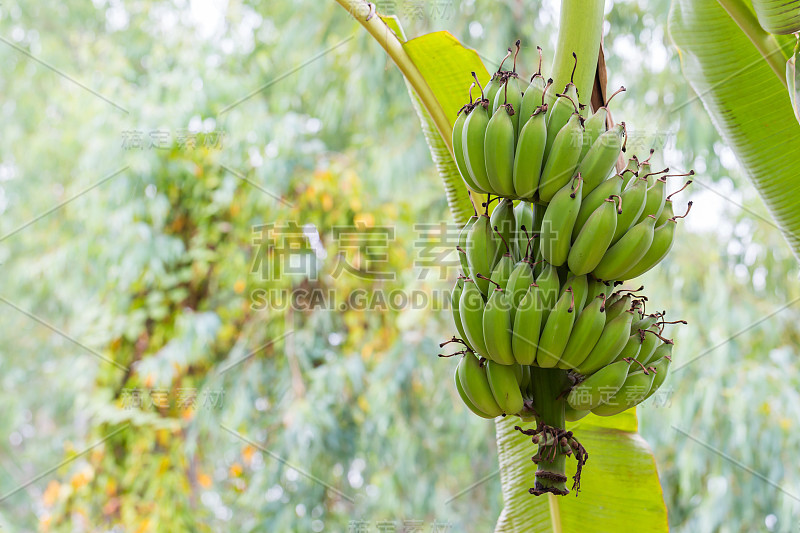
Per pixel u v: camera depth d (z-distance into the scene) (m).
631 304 2.57
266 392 6.31
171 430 6.23
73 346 6.41
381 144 6.53
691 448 5.51
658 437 5.55
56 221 6.55
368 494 5.87
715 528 5.71
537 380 2.54
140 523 5.96
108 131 6.18
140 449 6.15
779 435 5.31
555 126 2.53
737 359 5.62
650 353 2.57
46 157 6.51
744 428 5.33
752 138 2.92
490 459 5.99
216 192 6.02
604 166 2.52
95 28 6.74
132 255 6.08
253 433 6.09
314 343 6.20
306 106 7.03
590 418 2.95
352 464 5.94
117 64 6.46
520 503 2.94
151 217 6.43
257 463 6.17
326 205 5.73
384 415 5.84
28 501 6.34
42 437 6.53
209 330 6.10
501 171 2.53
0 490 6.14
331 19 6.80
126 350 6.66
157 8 6.71
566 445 2.51
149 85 6.39
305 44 6.81
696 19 2.95
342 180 5.92
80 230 6.56
